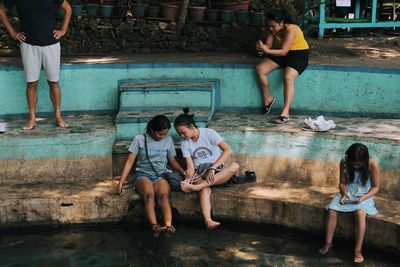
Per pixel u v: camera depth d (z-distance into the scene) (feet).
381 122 22.74
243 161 21.74
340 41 29.68
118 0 29.27
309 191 20.21
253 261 17.34
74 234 19.27
